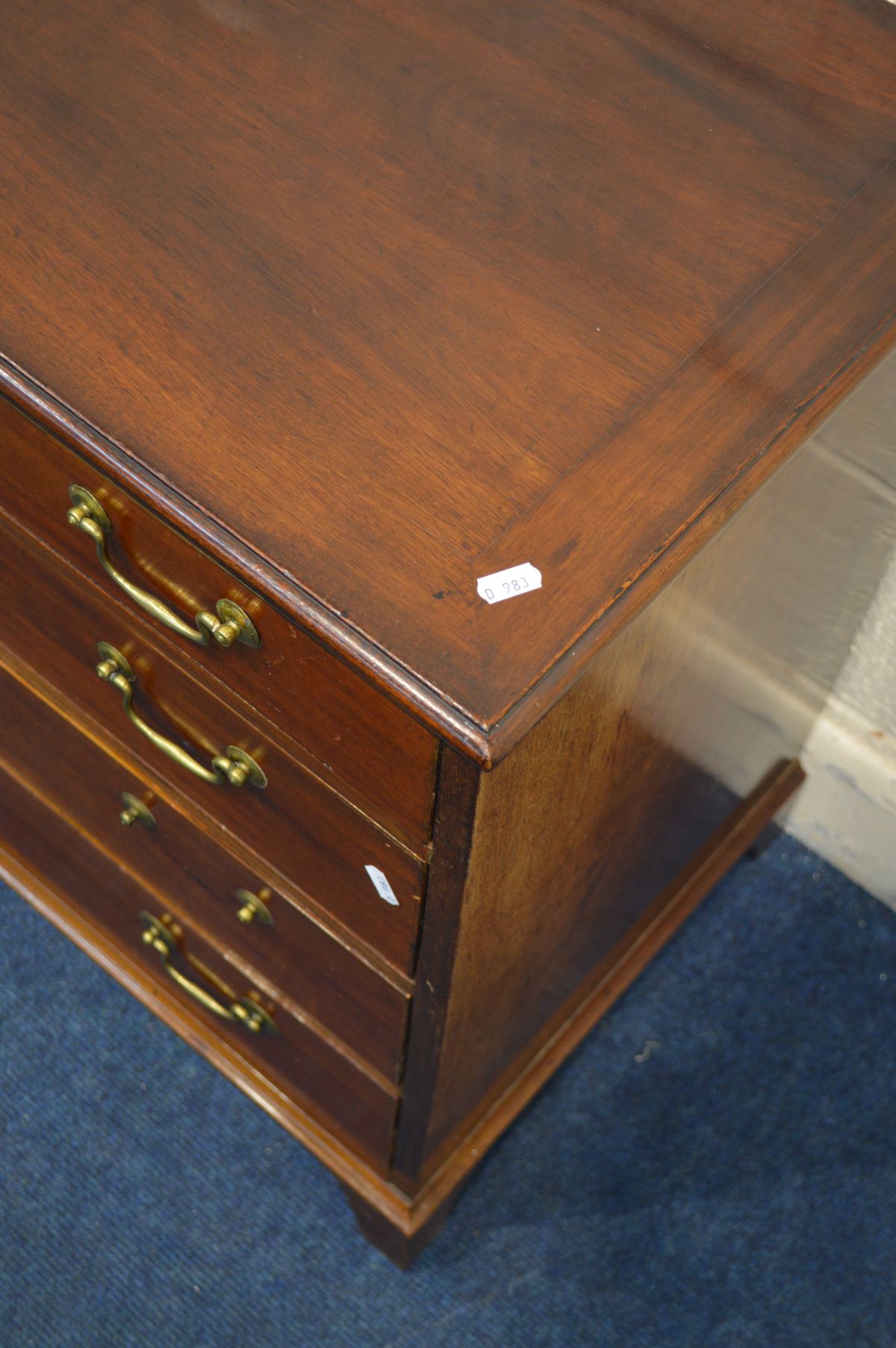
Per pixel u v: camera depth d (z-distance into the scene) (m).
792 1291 1.12
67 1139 1.16
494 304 0.69
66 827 1.07
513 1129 1.18
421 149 0.75
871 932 1.31
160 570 0.69
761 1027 1.25
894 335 0.70
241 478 0.61
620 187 0.74
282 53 0.78
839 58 0.81
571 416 0.65
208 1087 1.19
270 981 0.97
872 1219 1.15
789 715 1.11
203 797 0.85
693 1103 1.21
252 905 0.90
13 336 0.65
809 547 0.84
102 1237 1.12
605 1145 1.18
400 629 0.58
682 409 0.66
